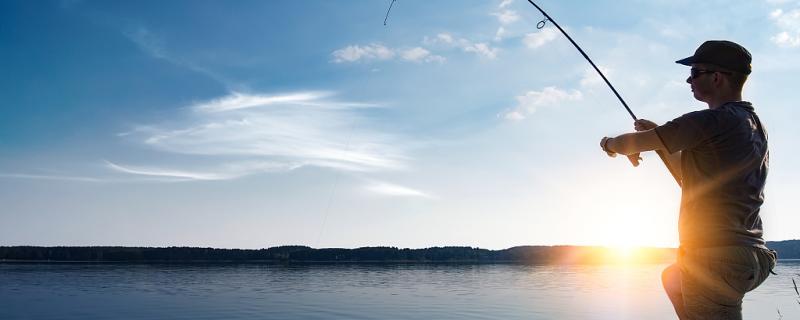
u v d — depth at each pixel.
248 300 19.67
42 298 20.42
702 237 2.44
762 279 2.48
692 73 2.65
